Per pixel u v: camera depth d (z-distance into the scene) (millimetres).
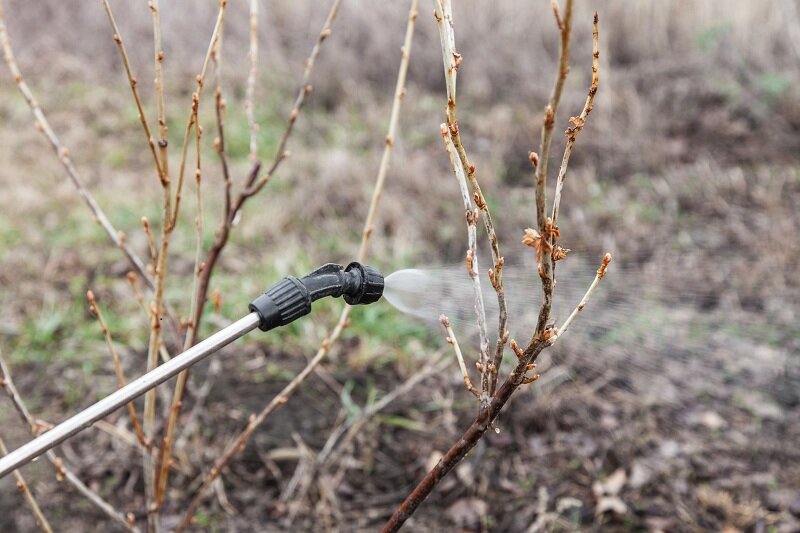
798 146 5363
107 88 6152
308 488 2607
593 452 2797
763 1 6320
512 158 5297
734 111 5711
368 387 3057
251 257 3980
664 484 2678
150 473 1848
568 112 5738
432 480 1292
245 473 2654
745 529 2504
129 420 2832
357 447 2771
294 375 3088
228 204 1769
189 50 6695
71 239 4051
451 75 1120
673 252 4262
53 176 4789
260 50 6613
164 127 1533
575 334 3410
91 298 1683
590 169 5094
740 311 3754
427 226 4359
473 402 2980
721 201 4738
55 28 6809
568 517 2537
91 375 3074
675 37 6562
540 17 6711
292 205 4492
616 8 6602
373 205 1847
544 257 1068
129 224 4219
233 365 3135
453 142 1158
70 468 2627
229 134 5363
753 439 2908
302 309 1162
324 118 5859
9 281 3676
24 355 3186
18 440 2693
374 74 6469
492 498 2605
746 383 3232
